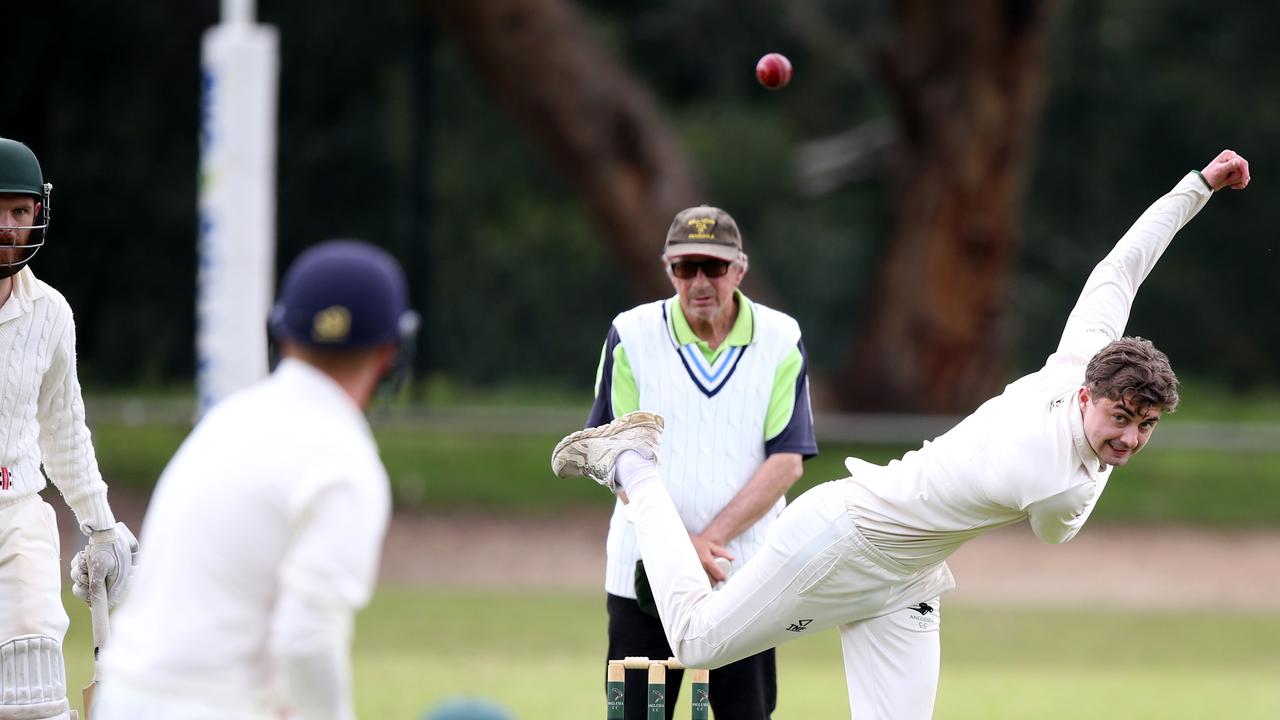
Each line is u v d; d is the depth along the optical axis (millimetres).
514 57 54250
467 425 55094
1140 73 94500
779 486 16750
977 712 27656
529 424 56500
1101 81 94062
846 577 15695
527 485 57469
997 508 15219
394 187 91312
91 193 89125
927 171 59125
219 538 9734
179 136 89438
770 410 16969
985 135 58031
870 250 90875
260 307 36375
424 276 71438
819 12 84062
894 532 15500
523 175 92375
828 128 90562
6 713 14734
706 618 15578
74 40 85000
